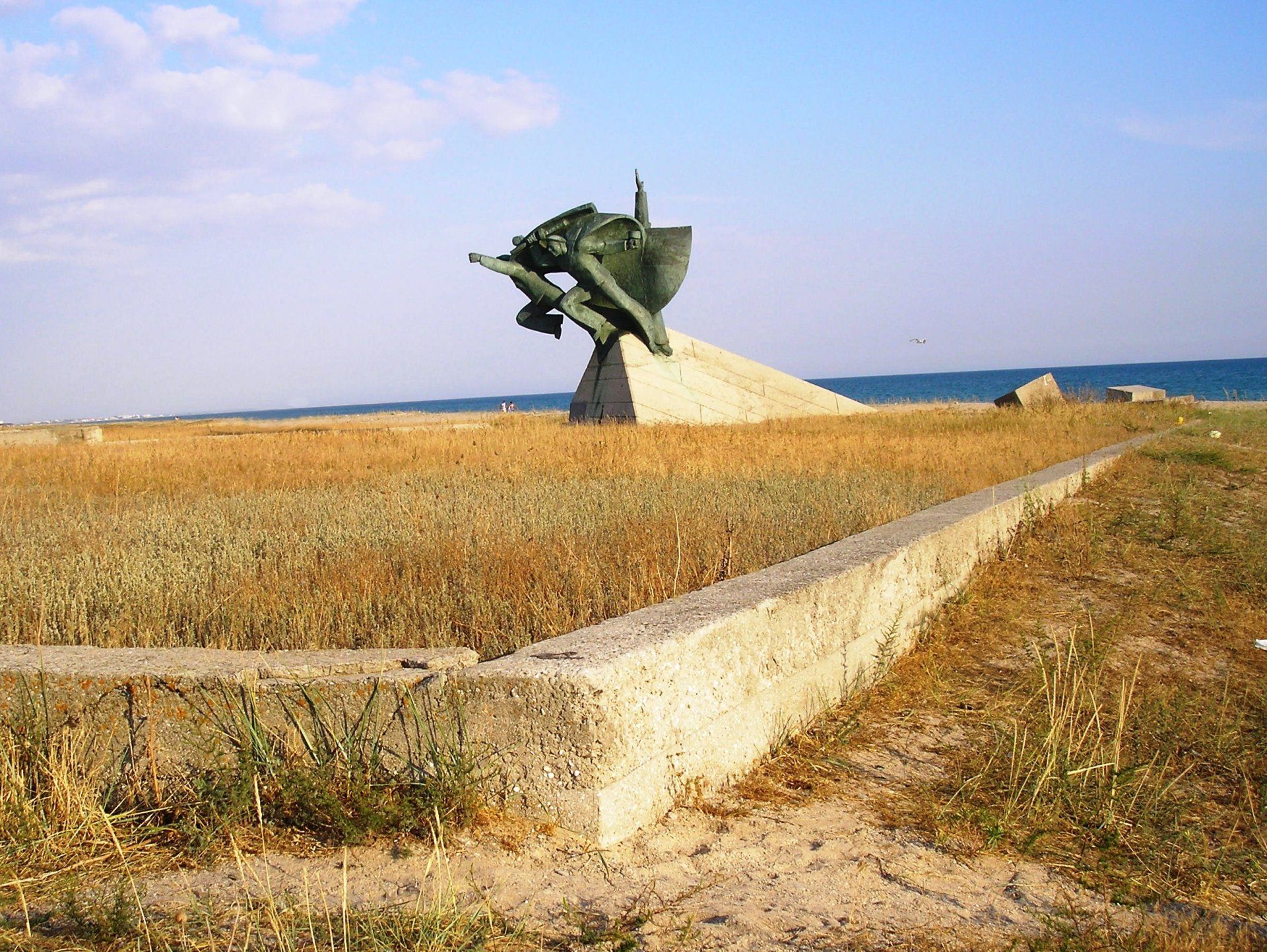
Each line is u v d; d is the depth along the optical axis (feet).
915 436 72.18
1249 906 11.93
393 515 34.12
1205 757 16.31
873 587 19.72
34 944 9.73
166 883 11.34
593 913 10.52
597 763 12.09
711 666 14.26
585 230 95.09
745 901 11.02
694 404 99.14
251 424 177.37
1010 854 12.80
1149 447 65.67
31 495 46.39
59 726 13.48
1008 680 20.04
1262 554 30.71
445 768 12.44
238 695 13.20
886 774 15.33
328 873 11.46
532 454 58.23
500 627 19.80
